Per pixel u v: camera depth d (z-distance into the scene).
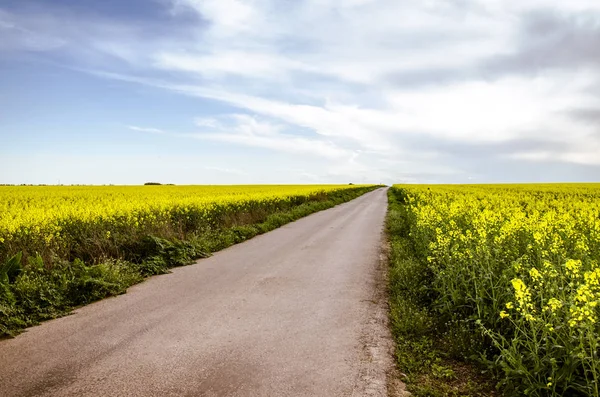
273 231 16.92
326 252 12.02
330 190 50.53
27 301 6.70
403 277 8.30
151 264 9.63
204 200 21.38
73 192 36.03
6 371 4.57
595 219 10.81
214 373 4.51
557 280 5.17
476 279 6.23
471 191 38.25
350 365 4.77
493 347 5.02
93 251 10.09
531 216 10.88
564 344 4.08
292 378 4.43
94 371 4.55
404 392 4.21
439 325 5.87
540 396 3.87
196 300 7.29
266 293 7.73
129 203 18.75
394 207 28.66
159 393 4.08
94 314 6.58
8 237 10.00
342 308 6.86
